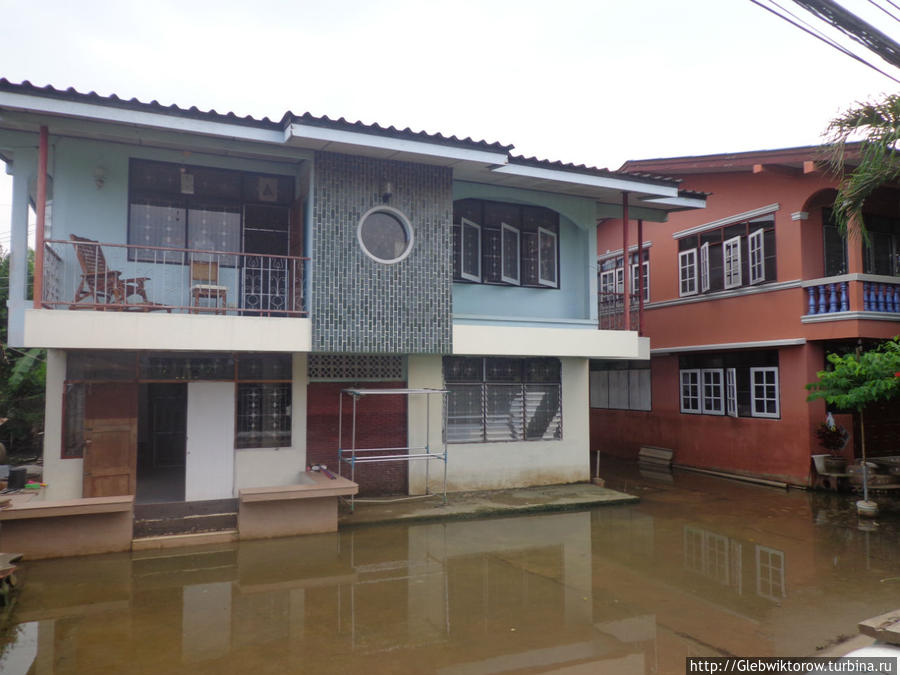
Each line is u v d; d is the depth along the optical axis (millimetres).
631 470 14672
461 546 8125
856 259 11289
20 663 4805
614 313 15547
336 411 10305
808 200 11883
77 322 7656
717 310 13859
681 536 8688
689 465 14695
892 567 7277
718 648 5113
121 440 8859
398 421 10781
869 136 7945
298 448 9859
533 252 11852
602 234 17734
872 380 9617
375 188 9289
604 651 5062
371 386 10617
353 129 8523
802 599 6230
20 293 8688
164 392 14008
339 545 8102
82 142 8906
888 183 11430
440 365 11094
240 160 9727
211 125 8078
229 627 5512
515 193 11406
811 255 12047
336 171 9039
